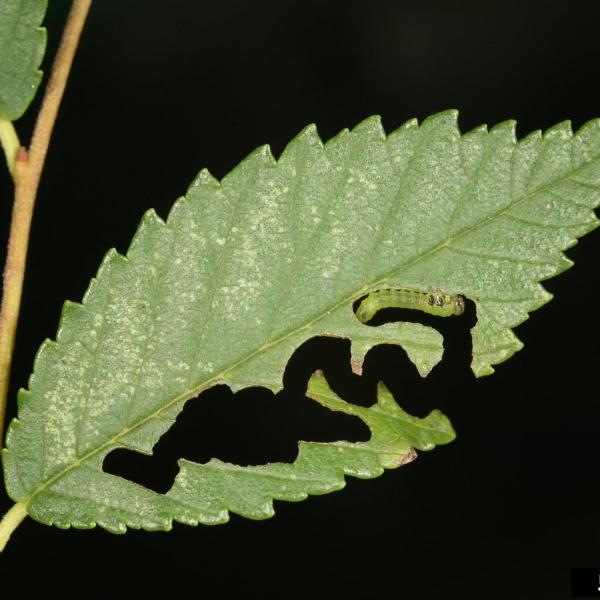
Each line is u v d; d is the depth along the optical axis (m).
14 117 0.21
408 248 0.21
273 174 0.21
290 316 0.21
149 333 0.21
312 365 0.25
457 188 0.21
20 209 0.21
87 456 0.21
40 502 0.21
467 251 0.21
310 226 0.21
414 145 0.21
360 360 0.21
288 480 0.21
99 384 0.21
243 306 0.21
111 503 0.21
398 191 0.21
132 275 0.21
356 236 0.21
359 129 0.21
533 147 0.21
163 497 0.21
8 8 0.21
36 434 0.21
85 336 0.21
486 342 0.21
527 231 0.21
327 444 0.21
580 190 0.21
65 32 0.21
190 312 0.21
